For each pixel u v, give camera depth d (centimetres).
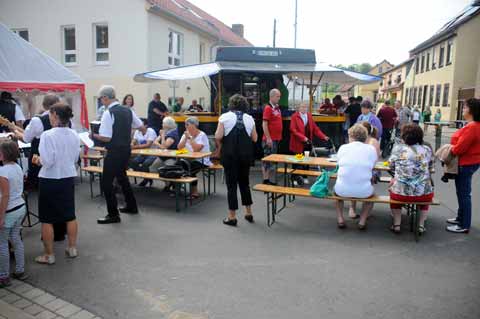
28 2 1720
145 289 365
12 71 883
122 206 632
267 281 382
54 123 407
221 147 543
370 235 514
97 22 1623
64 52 1719
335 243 484
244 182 554
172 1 2045
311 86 1009
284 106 1096
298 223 561
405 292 363
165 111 1188
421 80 3784
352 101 1281
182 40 1894
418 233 498
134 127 577
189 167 646
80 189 756
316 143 1005
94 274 394
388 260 434
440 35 3100
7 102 816
